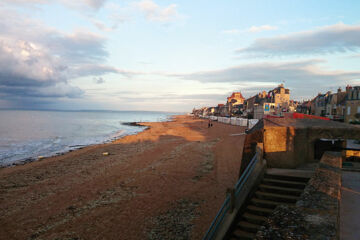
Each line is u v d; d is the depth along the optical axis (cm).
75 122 10256
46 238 940
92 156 2609
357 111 3709
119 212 1143
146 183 1551
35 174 1895
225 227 585
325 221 333
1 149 3341
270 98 7288
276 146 916
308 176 766
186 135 4619
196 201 1233
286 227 324
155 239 908
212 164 2014
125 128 7531
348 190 666
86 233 967
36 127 7150
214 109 16350
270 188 726
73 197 1358
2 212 1182
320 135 938
